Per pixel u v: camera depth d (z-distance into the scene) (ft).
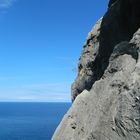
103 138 49.78
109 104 51.52
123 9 68.13
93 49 79.77
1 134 490.49
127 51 53.78
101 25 75.25
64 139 58.75
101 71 73.87
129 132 46.21
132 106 46.57
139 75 48.08
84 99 60.29
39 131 524.93
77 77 83.15
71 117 60.34
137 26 65.62
